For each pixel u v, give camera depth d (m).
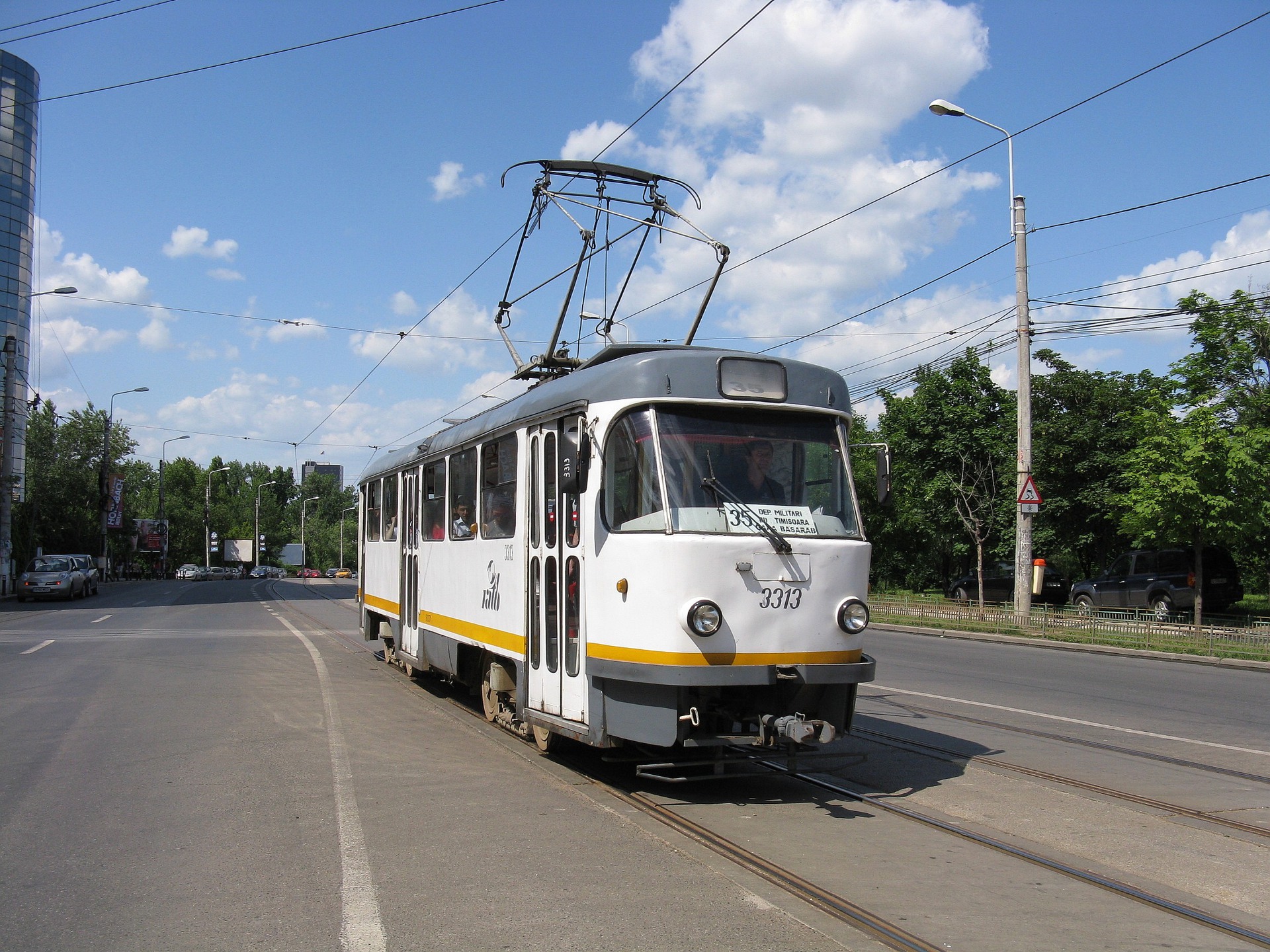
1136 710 11.52
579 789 7.45
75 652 16.92
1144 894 5.28
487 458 9.71
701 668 6.72
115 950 4.42
